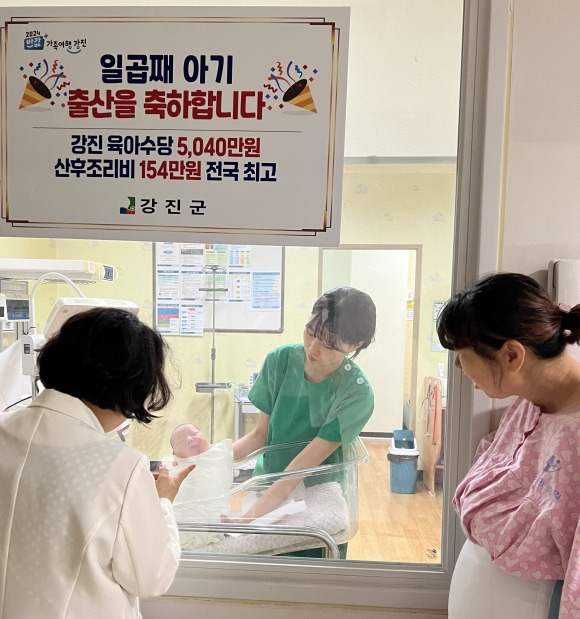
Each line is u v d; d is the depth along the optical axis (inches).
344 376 46.2
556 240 38.7
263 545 45.0
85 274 46.3
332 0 41.5
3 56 40.6
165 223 41.3
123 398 28.0
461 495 33.8
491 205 38.6
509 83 38.2
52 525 25.5
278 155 40.2
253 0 41.8
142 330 28.8
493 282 28.3
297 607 42.4
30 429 27.2
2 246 47.3
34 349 41.1
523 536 28.4
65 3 42.1
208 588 42.8
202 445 47.7
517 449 32.0
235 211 40.9
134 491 26.8
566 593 25.3
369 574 42.6
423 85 41.6
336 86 39.3
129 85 40.3
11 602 25.4
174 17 39.4
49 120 41.0
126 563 26.9
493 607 30.3
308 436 47.3
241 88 39.7
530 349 27.4
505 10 37.5
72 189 41.5
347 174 43.0
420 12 40.8
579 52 37.7
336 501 46.4
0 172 41.7
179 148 40.6
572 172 38.4
